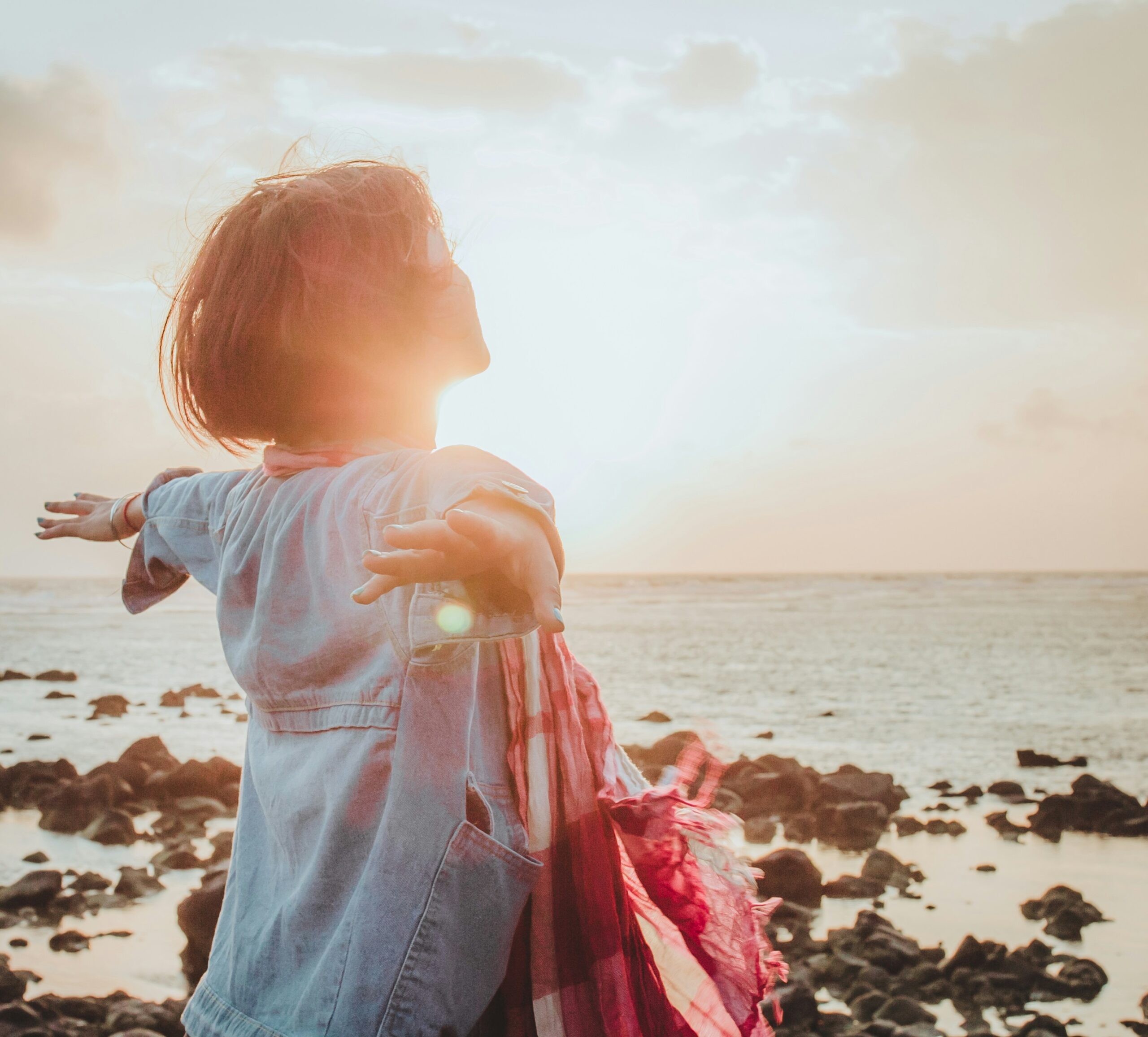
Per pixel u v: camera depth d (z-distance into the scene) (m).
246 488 1.46
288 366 1.37
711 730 1.44
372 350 1.37
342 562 1.24
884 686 23.94
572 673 1.42
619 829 1.38
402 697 1.18
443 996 1.14
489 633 1.05
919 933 7.02
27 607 66.25
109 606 67.50
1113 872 8.54
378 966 1.14
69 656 33.38
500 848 1.18
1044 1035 5.43
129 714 19.53
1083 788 10.79
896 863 8.48
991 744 15.96
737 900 1.40
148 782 11.44
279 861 1.30
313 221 1.34
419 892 1.15
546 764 1.30
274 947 1.24
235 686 24.95
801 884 7.67
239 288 1.35
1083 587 99.88
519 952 1.29
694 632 41.69
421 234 1.39
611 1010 1.25
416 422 1.43
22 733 17.06
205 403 1.42
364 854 1.18
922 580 120.81
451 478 1.13
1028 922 7.23
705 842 1.41
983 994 6.01
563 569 1.04
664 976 1.38
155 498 1.64
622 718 18.53
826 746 15.80
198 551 1.54
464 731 1.20
